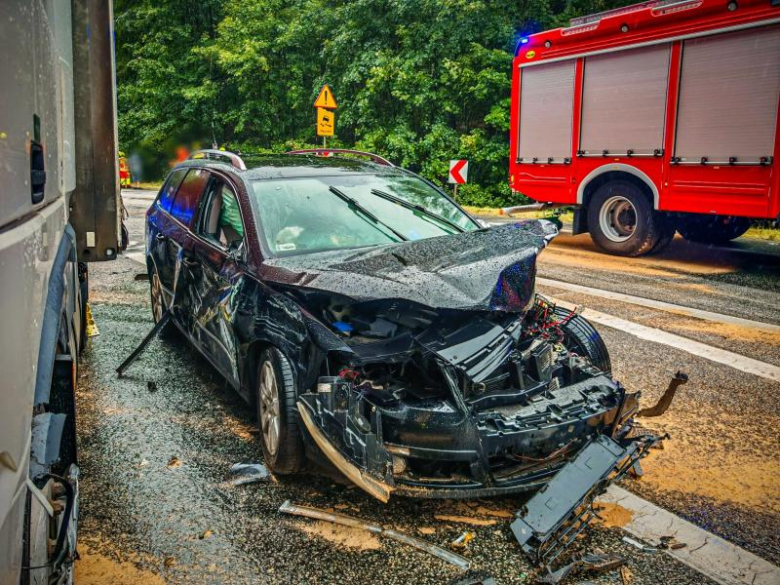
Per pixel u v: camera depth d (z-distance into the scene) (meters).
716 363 5.50
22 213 1.62
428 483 3.14
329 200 4.54
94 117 3.75
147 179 27.62
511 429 3.22
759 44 8.70
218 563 2.92
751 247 11.44
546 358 3.71
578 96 10.95
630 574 2.85
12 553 1.47
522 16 20.80
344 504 3.40
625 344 5.96
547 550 2.90
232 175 4.71
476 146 19.98
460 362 3.28
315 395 3.18
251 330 3.78
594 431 3.47
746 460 3.88
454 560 2.93
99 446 4.02
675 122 9.66
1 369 1.35
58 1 2.74
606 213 10.83
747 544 3.08
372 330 3.56
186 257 5.01
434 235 4.52
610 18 10.29
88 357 5.62
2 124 1.45
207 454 3.94
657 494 3.51
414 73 20.48
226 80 25.97
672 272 9.23
